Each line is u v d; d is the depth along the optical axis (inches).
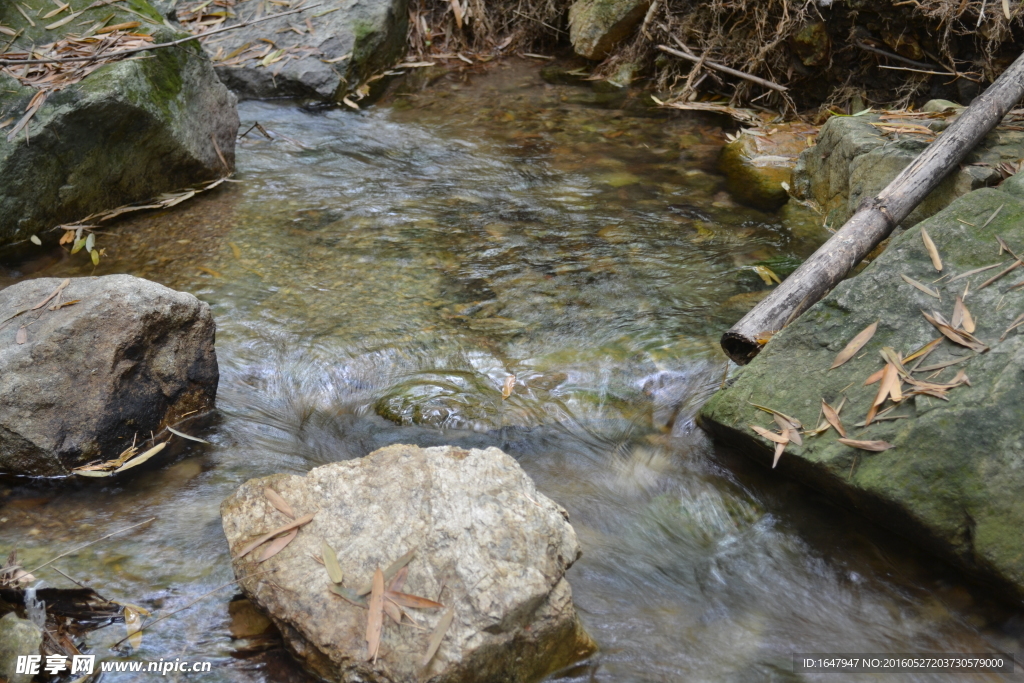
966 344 111.5
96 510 108.1
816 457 110.3
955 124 165.0
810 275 136.7
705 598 103.8
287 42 261.7
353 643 81.7
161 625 91.4
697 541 112.7
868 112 206.4
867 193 175.2
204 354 127.7
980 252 123.0
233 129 211.8
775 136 236.2
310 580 86.0
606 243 177.3
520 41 310.5
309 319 147.0
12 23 185.9
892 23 224.5
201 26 264.1
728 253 174.7
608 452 125.9
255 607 90.7
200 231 176.6
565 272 165.3
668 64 275.4
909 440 106.0
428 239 176.1
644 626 98.7
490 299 155.2
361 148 225.5
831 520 115.3
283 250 169.2
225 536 98.1
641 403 134.2
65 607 92.0
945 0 208.5
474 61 302.7
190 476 115.6
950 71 218.4
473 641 82.4
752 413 119.3
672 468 123.6
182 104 190.9
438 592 85.5
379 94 267.7
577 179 209.6
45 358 113.2
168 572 98.2
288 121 241.8
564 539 94.8
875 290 123.2
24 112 167.0
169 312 121.6
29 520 105.7
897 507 104.2
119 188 183.2
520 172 212.5
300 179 205.2
